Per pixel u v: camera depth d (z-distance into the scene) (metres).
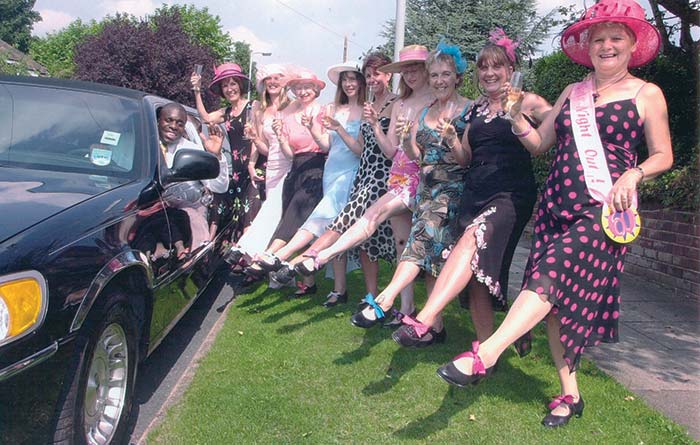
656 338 5.15
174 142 4.53
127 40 30.22
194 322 5.38
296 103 5.61
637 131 3.26
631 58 3.52
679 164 7.63
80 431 2.63
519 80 3.26
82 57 30.75
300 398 3.72
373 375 4.08
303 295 6.04
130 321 3.16
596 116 3.27
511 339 3.01
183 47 30.67
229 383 3.91
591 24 3.30
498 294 3.64
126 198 3.29
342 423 3.44
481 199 3.70
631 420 3.54
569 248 3.17
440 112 4.15
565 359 3.30
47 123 3.86
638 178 3.06
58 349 2.46
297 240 4.99
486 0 18.88
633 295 6.64
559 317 3.22
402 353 4.48
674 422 3.57
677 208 6.78
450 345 4.68
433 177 4.07
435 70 4.09
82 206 2.93
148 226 3.41
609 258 3.25
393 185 4.48
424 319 3.41
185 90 30.16
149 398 3.85
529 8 18.50
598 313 3.35
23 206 2.76
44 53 57.34
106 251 2.84
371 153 4.86
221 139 5.64
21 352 2.29
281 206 5.70
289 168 5.70
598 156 3.23
